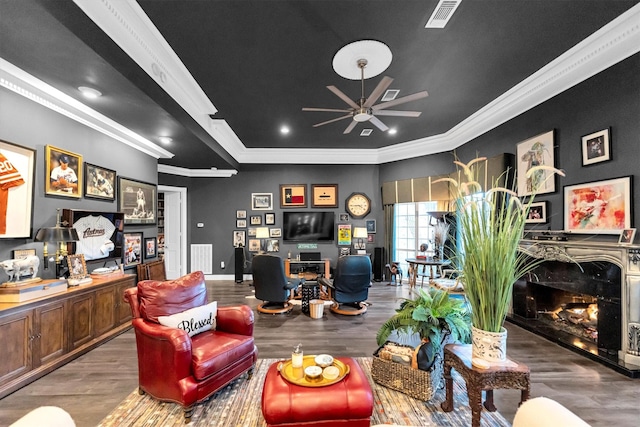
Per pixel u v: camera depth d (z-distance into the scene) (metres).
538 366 2.79
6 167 2.73
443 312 2.35
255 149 6.85
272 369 2.05
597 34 2.71
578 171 3.27
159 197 8.30
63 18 1.95
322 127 5.30
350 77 3.46
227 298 5.47
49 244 3.16
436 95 4.02
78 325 3.06
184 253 7.13
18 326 2.46
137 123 3.84
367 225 7.21
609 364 2.73
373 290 6.04
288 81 3.56
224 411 2.16
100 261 3.88
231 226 7.27
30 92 2.86
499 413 2.13
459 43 2.84
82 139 3.64
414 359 2.35
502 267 1.69
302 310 4.64
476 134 5.11
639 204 2.67
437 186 6.14
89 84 2.77
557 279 3.40
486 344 1.72
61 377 2.65
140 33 2.55
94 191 3.82
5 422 2.06
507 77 3.52
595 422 2.03
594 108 3.08
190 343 2.14
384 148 6.80
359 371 1.99
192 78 3.48
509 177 4.29
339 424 1.72
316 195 7.24
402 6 2.34
